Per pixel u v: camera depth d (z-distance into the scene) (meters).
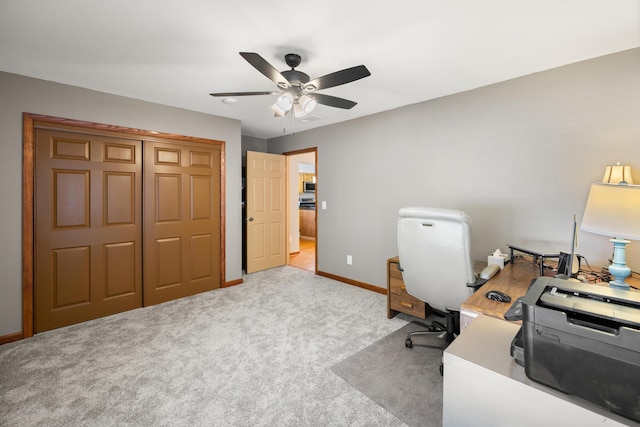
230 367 2.03
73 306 2.72
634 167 1.96
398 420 1.56
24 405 1.65
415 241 1.89
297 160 5.92
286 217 5.03
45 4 1.51
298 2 1.50
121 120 2.92
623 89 1.99
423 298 2.11
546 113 2.31
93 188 2.81
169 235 3.31
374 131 3.56
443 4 1.51
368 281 3.74
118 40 1.87
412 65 2.23
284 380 1.89
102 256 2.88
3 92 2.35
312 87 1.96
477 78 2.47
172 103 3.16
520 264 2.21
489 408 0.82
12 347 2.29
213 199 3.67
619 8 1.54
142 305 3.14
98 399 1.71
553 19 1.64
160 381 1.87
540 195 2.36
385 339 2.43
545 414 0.73
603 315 0.71
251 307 3.13
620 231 1.42
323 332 2.55
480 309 1.29
